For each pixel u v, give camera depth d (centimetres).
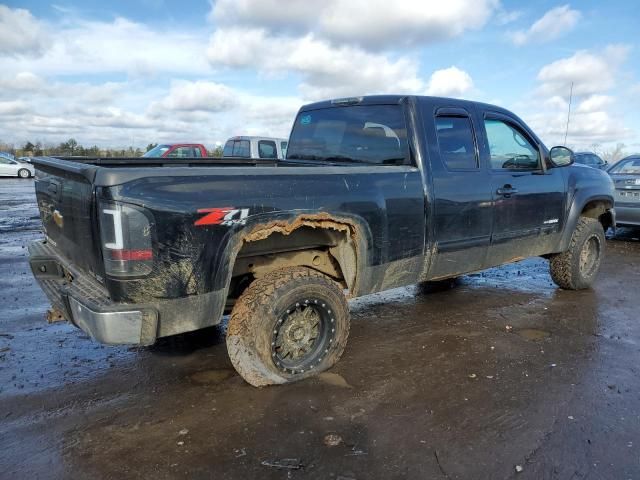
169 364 375
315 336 351
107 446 269
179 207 273
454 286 617
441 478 243
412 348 409
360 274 360
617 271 705
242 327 317
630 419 300
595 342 427
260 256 354
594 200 584
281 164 511
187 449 266
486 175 442
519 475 246
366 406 311
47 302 528
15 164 2770
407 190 378
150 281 269
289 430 284
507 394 329
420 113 402
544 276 675
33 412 303
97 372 360
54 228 363
